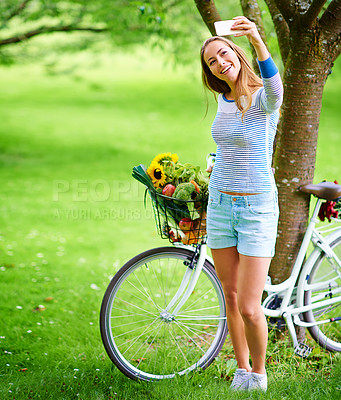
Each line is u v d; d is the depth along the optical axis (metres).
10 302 7.01
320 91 5.02
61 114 29.72
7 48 16.86
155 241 10.33
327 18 4.72
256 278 4.30
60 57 18.45
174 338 5.82
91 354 5.49
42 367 5.24
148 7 7.23
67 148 20.89
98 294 7.34
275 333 5.45
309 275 5.20
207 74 4.38
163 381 4.82
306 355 5.18
